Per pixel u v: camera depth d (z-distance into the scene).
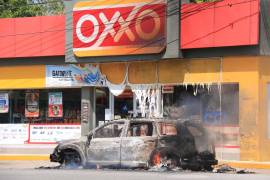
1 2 36.97
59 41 25.34
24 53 25.95
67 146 19.39
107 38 24.02
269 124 22.11
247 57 22.12
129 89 24.92
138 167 18.30
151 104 24.05
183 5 22.95
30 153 26.33
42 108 26.55
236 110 22.61
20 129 26.73
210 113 23.11
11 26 26.22
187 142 18.14
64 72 25.61
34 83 26.08
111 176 16.44
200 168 18.45
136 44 23.47
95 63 24.88
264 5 21.92
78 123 25.89
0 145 26.86
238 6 21.92
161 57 23.09
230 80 22.41
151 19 23.17
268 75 22.17
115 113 25.34
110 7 23.97
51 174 17.42
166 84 23.70
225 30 22.16
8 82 26.52
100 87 25.56
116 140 18.69
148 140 18.25
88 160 19.03
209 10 22.48
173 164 18.08
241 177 16.75
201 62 23.00
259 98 21.94
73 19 24.61
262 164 21.41
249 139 22.00
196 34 22.67
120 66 24.66
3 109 27.08
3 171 19.06
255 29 21.58
